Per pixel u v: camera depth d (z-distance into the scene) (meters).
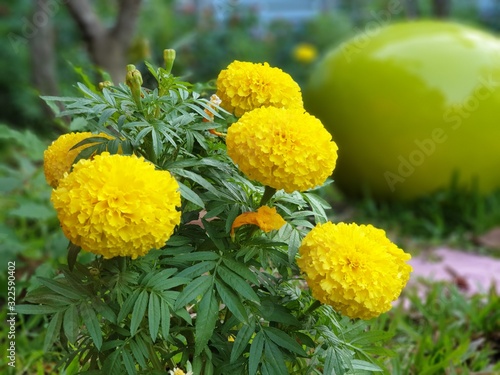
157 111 0.67
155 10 2.56
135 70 0.65
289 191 0.63
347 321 0.74
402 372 0.91
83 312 0.63
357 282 0.61
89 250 0.60
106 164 0.60
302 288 0.77
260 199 0.70
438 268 1.50
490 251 1.62
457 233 1.69
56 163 0.67
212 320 0.62
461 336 1.04
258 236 0.68
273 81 0.69
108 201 0.59
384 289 0.62
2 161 2.00
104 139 0.65
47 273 0.91
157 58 2.39
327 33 3.31
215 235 0.65
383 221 1.77
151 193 0.59
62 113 0.64
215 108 0.71
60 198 0.59
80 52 2.57
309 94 1.85
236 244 0.66
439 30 1.75
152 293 0.63
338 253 0.61
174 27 2.77
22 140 1.07
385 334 0.73
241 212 0.67
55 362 0.92
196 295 0.62
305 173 0.62
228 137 0.63
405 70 1.68
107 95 0.67
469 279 1.44
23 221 1.31
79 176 0.60
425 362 0.93
